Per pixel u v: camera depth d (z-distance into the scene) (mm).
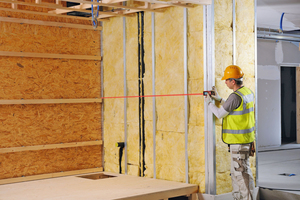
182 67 4941
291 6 6797
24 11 5137
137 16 5484
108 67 5938
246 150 4188
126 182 5012
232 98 4152
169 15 5090
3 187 4848
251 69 4949
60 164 5715
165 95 5156
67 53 5742
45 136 5570
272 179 5484
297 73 9703
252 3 4934
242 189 4145
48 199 4133
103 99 6043
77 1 4215
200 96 4750
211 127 4594
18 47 5320
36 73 5477
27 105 5418
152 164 5344
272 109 9281
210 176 4637
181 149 4977
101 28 6016
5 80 5230
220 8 4645
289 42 9594
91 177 5844
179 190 4617
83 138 5910
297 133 9766
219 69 4641
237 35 4812
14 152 5324
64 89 5723
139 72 5488
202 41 4711
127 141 5680
